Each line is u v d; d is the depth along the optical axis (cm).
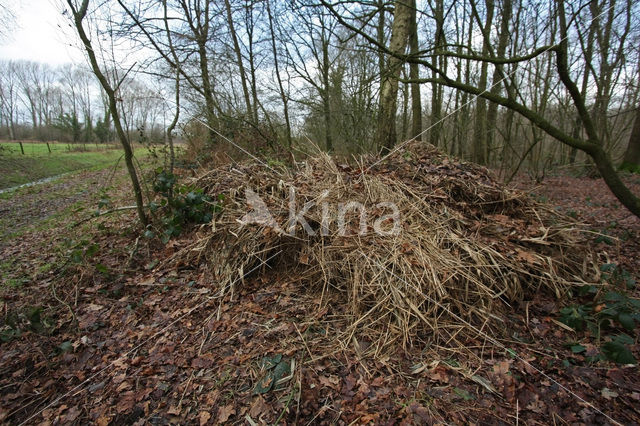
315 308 244
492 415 160
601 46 684
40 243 448
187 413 173
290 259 289
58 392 193
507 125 673
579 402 163
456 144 923
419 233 265
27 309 255
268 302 255
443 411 163
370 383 181
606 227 392
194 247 326
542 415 159
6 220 655
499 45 599
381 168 375
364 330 218
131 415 174
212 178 434
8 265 376
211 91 695
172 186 374
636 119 863
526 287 246
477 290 228
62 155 1800
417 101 851
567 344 200
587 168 900
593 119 828
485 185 331
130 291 287
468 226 284
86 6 336
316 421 163
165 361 209
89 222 482
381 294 229
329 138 758
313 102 804
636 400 162
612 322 209
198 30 768
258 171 419
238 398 178
